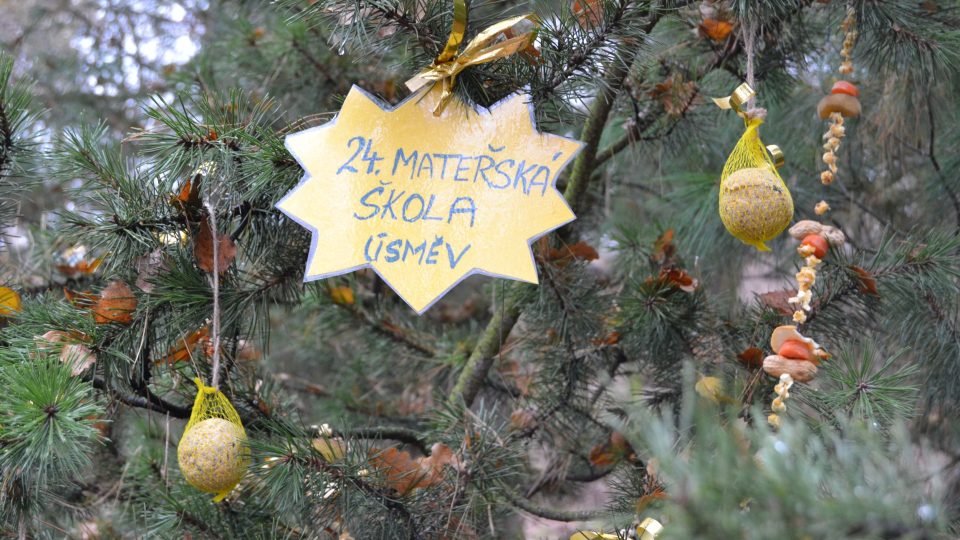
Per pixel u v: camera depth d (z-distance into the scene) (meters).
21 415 1.57
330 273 1.66
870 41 1.95
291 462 1.67
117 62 3.12
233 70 2.50
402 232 1.67
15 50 3.22
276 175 1.73
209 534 1.86
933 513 1.29
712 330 2.02
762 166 1.63
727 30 1.95
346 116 1.70
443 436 1.88
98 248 1.77
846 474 1.31
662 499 1.57
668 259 2.20
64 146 1.78
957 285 1.95
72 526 2.05
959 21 1.90
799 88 2.41
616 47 1.73
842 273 1.83
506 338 2.12
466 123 1.69
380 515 1.73
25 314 1.74
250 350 2.23
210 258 1.72
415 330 2.49
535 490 2.19
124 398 1.76
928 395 2.05
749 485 1.29
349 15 1.70
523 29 1.80
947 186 2.33
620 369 2.24
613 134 2.40
